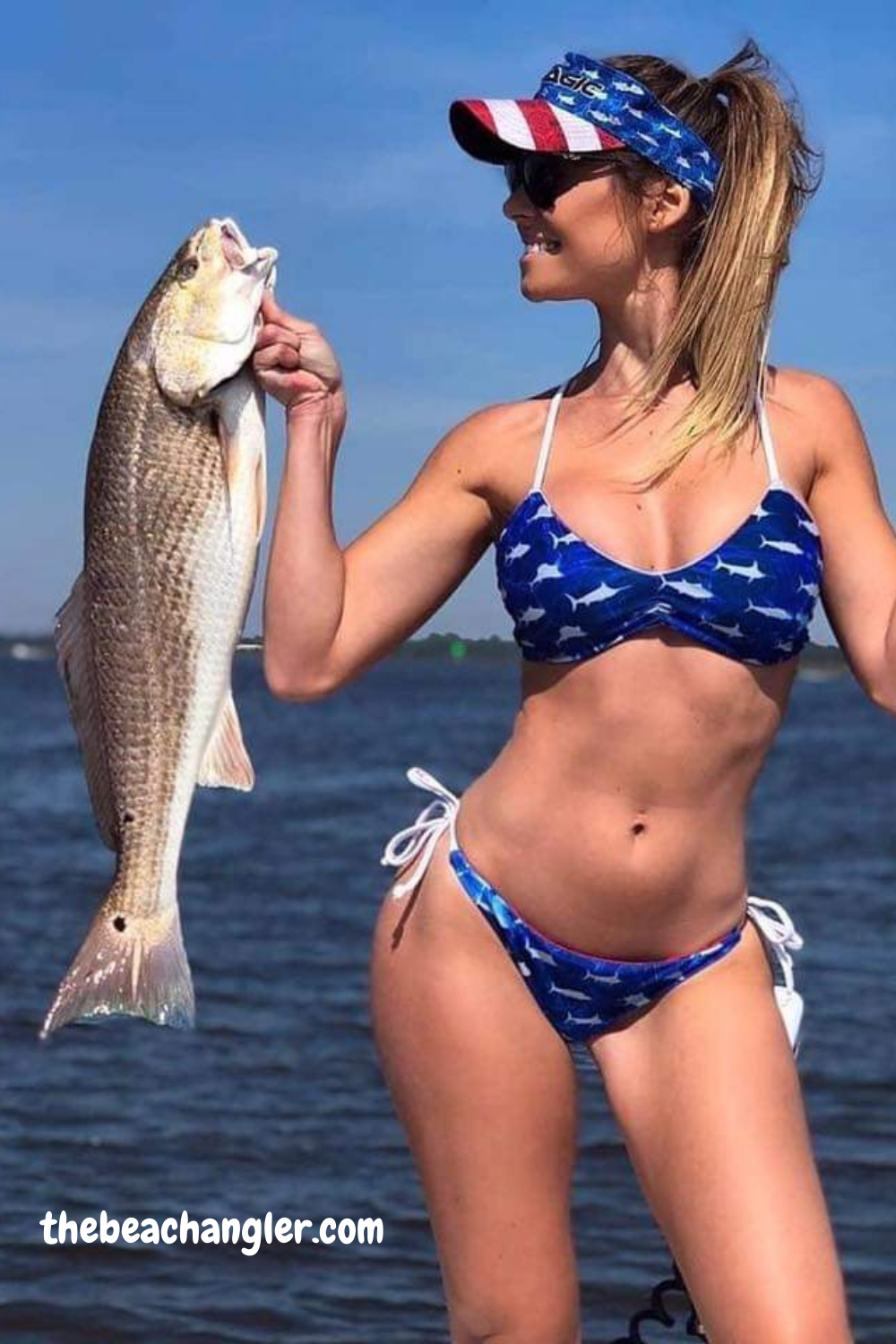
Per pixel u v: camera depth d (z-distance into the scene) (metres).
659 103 3.73
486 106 3.72
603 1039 3.80
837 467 3.74
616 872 3.68
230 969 15.45
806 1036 12.63
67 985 3.66
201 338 3.57
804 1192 3.53
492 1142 3.83
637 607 3.60
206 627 3.66
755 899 3.89
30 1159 9.41
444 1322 7.45
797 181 3.79
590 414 3.79
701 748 3.64
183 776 3.69
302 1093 10.91
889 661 3.65
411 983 3.88
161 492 3.63
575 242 3.76
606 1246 8.16
